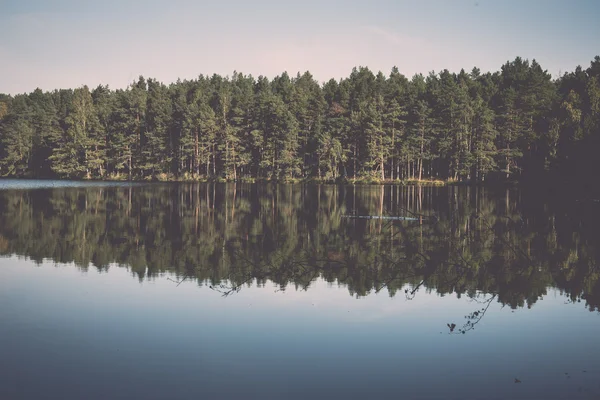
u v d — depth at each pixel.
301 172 111.12
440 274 19.53
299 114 114.62
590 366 10.85
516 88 118.50
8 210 41.59
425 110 103.19
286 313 14.44
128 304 15.22
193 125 115.00
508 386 9.89
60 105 150.75
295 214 41.25
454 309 14.96
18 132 123.44
